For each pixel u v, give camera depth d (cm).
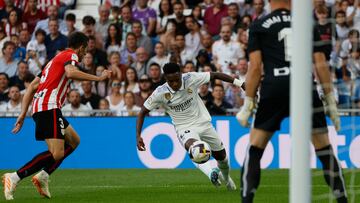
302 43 1210
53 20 4197
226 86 3781
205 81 2408
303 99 1212
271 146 3544
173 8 4234
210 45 4094
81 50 2362
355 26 3794
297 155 1216
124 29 4188
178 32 4119
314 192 2406
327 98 1593
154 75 3800
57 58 2320
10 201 2248
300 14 1209
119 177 3158
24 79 4022
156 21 4253
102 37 4178
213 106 3622
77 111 3606
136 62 4028
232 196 2302
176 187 2667
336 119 1594
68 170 3547
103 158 3662
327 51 1596
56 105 2309
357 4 3862
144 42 4088
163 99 2405
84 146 3666
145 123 3625
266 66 1609
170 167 3616
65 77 2312
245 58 3981
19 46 4169
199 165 2439
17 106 3894
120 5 4391
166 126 3609
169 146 3609
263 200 2192
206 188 2598
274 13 1620
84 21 4225
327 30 3111
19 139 3691
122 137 3656
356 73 3375
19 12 4353
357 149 3400
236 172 3338
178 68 2352
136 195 2388
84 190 2605
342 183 1664
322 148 1661
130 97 3759
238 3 4225
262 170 3416
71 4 4481
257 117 1605
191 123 2416
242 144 3572
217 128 3588
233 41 4038
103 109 3778
